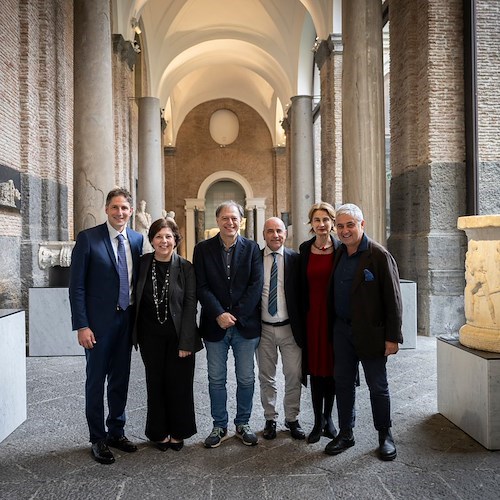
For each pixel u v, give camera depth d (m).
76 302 3.16
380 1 7.70
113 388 3.34
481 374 3.33
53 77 8.08
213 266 3.36
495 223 3.45
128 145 13.45
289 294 3.42
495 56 7.71
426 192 7.93
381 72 7.66
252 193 27.56
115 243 3.31
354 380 3.31
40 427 3.75
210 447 3.34
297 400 3.53
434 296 7.68
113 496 2.70
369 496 2.68
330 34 13.23
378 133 7.58
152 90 17.75
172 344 3.30
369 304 3.15
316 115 19.66
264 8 18.14
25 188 7.34
